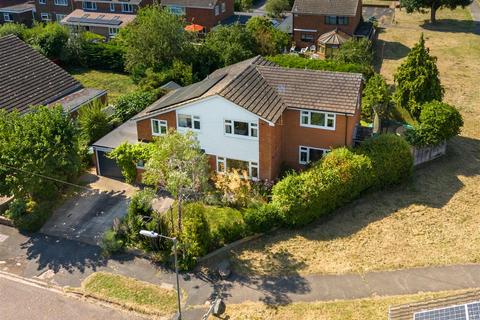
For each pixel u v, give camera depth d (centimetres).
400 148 3328
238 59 5362
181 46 5384
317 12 6378
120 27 6925
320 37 6203
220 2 7106
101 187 3494
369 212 3128
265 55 5575
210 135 3359
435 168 3641
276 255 2794
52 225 3109
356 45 5334
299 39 6619
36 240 2989
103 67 5944
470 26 7544
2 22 7900
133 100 4288
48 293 2605
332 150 3288
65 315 2472
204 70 5434
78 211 3231
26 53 4372
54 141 3020
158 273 2714
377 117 4069
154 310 2475
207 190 3147
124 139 3650
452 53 6319
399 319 1992
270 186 3306
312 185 2952
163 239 2792
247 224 2897
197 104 3278
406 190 3362
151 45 5356
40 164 2909
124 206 3272
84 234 3030
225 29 5662
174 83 4950
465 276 2591
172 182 2592
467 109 4662
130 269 2750
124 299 2547
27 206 3192
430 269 2648
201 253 2769
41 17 7975
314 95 3381
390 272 2639
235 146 3328
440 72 5666
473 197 3269
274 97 3394
